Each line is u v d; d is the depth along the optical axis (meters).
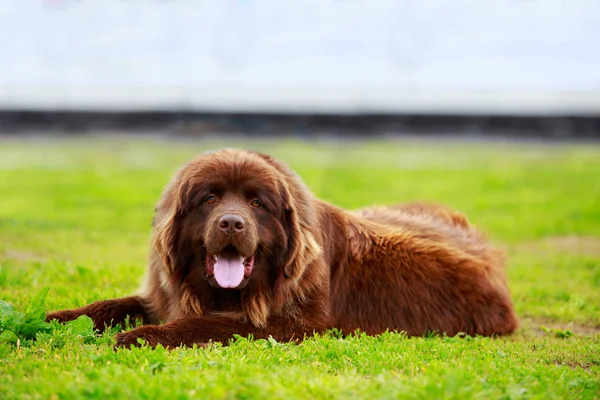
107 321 7.00
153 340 6.09
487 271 8.07
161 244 6.66
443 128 37.19
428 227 8.41
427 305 7.64
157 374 5.01
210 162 6.62
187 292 6.70
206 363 5.30
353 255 7.55
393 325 7.52
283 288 6.67
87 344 5.96
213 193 6.50
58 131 37.12
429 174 24.73
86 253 11.34
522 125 36.66
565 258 12.36
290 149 31.14
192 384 4.70
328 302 7.07
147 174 24.56
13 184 21.86
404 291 7.61
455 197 20.34
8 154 29.69
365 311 7.49
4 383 4.77
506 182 23.22
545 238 14.85
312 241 6.80
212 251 6.17
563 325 8.48
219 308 6.77
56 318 6.77
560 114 36.19
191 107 37.19
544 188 22.30
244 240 6.12
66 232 13.13
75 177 23.66
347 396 4.62
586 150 32.28
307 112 36.75
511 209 18.58
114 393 4.50
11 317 5.97
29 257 10.60
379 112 37.00
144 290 7.40
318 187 21.14
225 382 4.71
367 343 6.42
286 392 4.60
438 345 6.51
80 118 37.31
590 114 35.94
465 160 29.02
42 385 4.70
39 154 29.75
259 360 5.49
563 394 5.00
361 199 19.33
